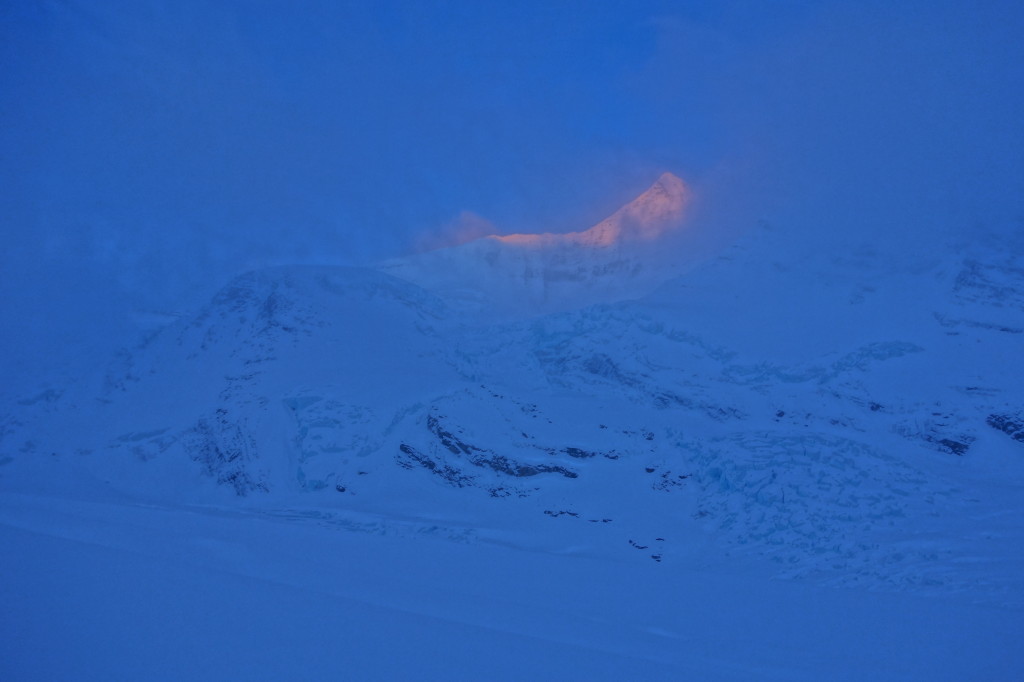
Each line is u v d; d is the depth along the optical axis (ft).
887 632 85.40
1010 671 67.77
